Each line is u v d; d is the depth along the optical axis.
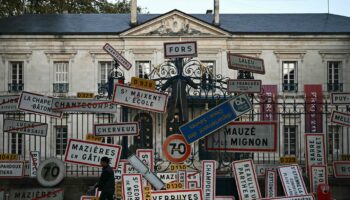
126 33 44.69
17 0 54.34
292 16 48.59
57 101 16.20
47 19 47.66
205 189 15.30
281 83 45.00
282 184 15.34
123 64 17.03
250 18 48.06
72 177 16.28
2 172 16.28
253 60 15.84
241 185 15.21
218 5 45.31
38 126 16.34
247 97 15.49
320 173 15.73
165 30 44.88
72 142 15.97
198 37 44.94
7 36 44.69
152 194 14.66
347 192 16.02
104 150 15.87
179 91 16.12
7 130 16.33
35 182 16.22
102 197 14.55
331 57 45.12
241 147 15.42
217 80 16.31
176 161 15.60
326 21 47.44
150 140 27.52
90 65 45.00
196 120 15.48
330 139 24.45
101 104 16.17
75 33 44.69
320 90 43.69
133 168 15.74
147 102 15.82
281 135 34.72
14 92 44.91
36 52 45.06
